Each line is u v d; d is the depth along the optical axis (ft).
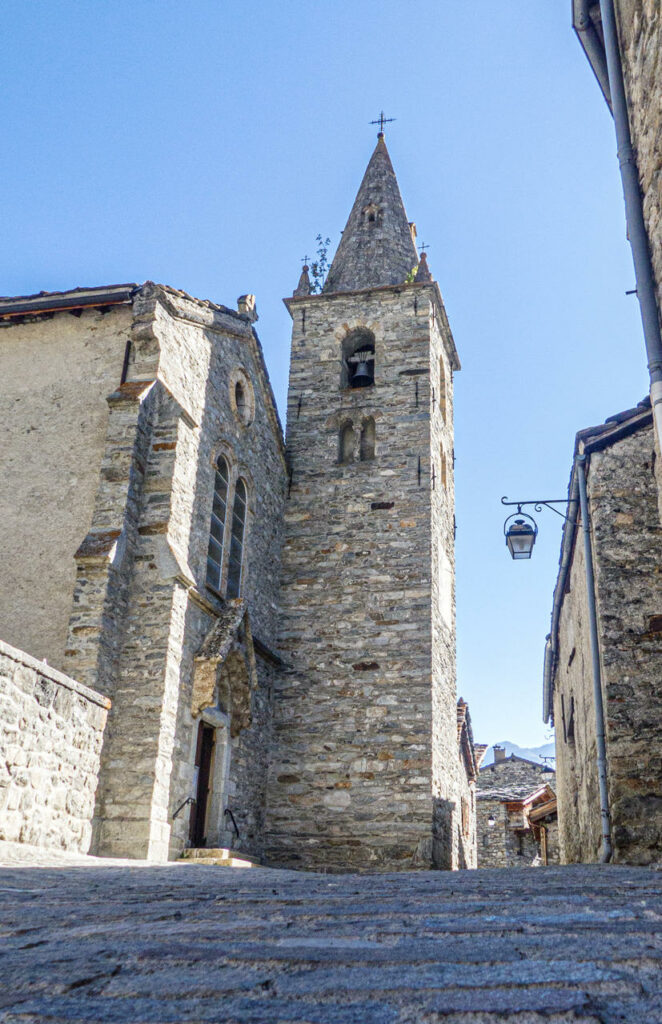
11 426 49.11
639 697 37.91
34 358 50.62
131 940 10.66
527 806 104.06
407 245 80.07
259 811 55.98
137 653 42.70
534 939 9.93
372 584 62.44
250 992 7.68
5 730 30.48
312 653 61.21
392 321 71.20
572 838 60.70
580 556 47.75
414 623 60.54
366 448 68.49
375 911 13.01
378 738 57.82
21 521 46.52
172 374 49.60
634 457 41.91
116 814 39.42
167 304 49.62
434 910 13.05
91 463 46.98
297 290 75.10
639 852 35.70
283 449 66.59
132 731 41.16
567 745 61.41
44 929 11.90
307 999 7.41
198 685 45.55
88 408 48.37
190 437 49.01
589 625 42.55
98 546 42.65
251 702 53.47
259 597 59.67
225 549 54.39
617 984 7.63
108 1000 7.55
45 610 44.19
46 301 49.83
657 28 26.50
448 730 63.21
